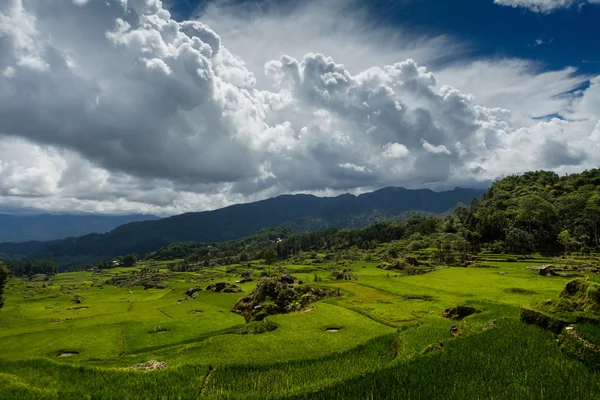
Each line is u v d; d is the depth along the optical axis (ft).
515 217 485.56
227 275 592.19
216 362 92.94
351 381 71.51
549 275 256.32
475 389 64.59
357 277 325.62
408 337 107.04
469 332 100.73
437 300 190.60
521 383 65.36
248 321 194.59
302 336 124.36
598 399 58.18
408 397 64.03
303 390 70.33
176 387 77.46
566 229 437.99
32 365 84.89
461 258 397.80
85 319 219.00
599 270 264.11
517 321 98.37
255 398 68.03
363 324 142.82
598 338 74.02
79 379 80.28
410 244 558.56
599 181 609.42
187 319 198.80
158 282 527.81
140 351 141.49
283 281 274.16
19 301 397.19
